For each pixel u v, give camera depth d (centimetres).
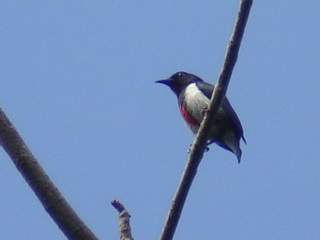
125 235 657
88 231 552
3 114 553
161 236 676
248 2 722
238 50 763
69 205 554
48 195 547
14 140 547
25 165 545
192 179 724
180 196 701
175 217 681
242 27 743
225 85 786
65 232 552
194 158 754
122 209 677
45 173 551
